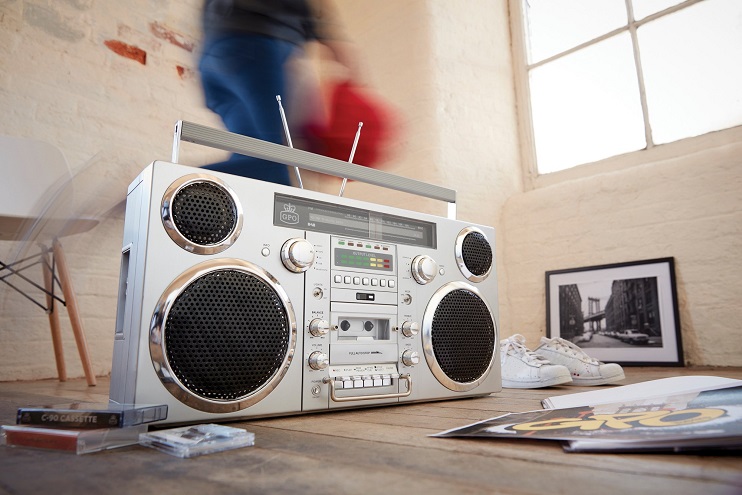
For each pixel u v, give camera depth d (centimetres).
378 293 80
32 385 146
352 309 76
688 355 171
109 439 49
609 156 215
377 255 81
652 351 175
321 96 274
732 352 163
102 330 184
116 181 197
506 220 230
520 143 247
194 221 64
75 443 47
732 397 56
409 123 227
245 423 65
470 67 237
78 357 178
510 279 225
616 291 189
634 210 191
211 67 238
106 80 202
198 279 62
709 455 43
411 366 82
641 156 203
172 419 59
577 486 34
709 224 172
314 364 71
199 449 46
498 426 55
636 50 211
